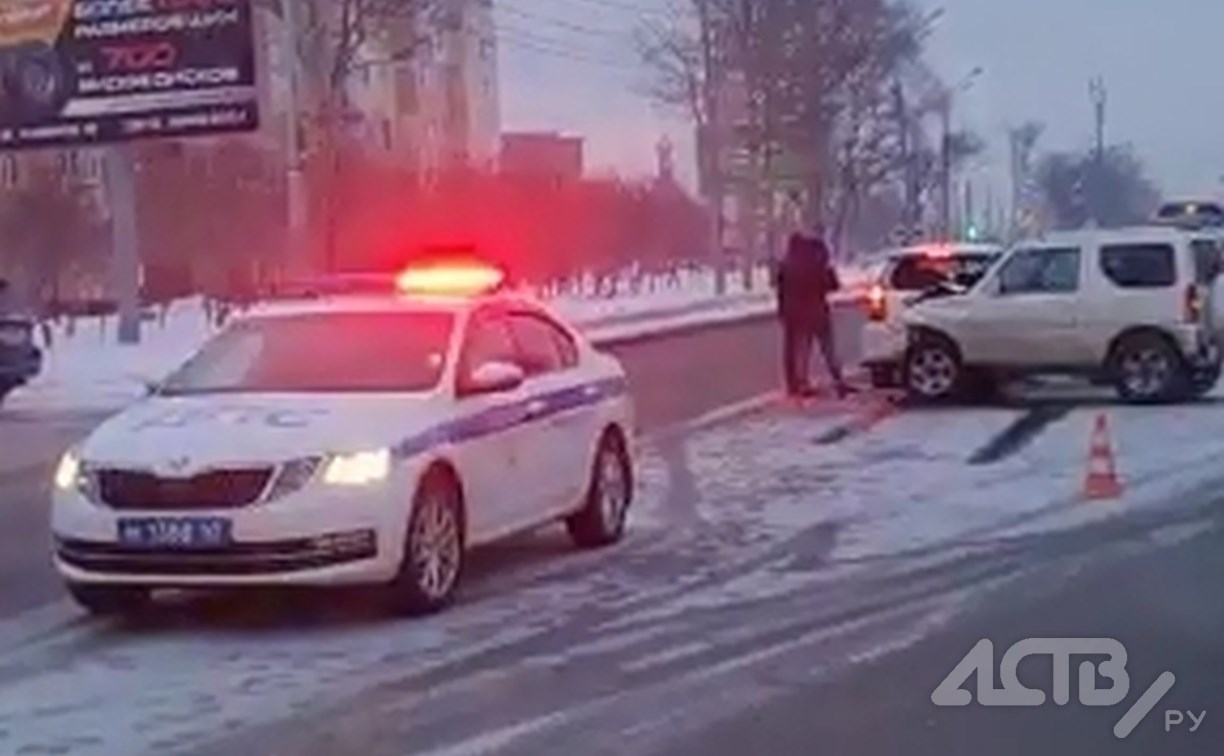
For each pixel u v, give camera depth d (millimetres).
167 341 36719
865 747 7535
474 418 11023
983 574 11141
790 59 60312
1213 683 8445
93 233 48375
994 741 7598
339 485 9969
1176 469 15617
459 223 53156
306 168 44344
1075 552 11797
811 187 61375
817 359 28516
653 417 21359
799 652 9242
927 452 17281
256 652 9539
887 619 9953
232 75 32500
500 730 7891
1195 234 21953
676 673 8859
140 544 9953
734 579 11250
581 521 12539
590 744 7648
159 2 32656
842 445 18062
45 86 33250
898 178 86250
